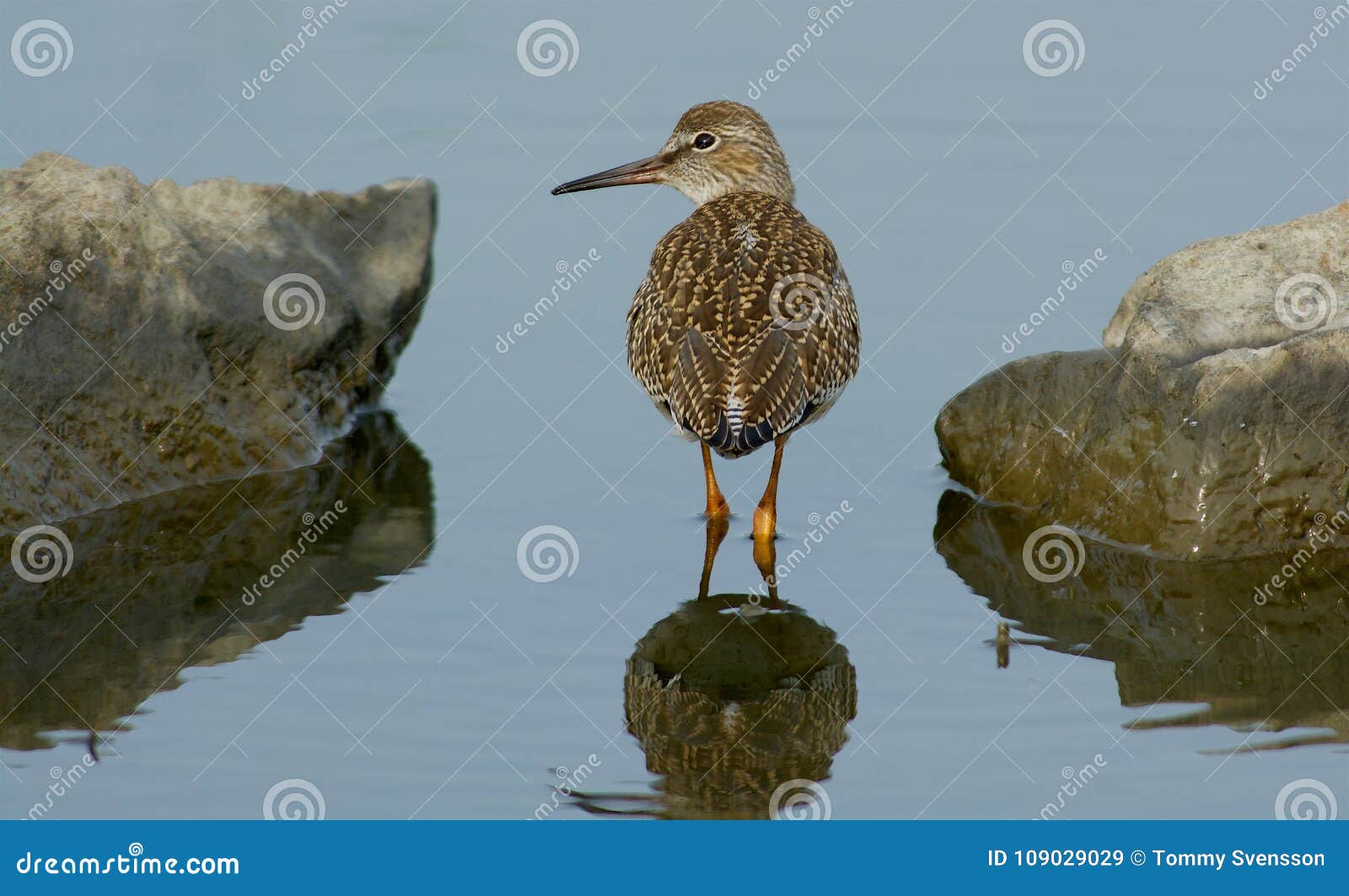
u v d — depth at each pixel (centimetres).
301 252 1652
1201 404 1326
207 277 1554
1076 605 1267
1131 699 1119
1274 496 1332
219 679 1142
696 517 1434
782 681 1148
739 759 1050
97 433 1455
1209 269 1471
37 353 1424
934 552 1370
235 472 1537
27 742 1055
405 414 1652
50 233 1457
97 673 1148
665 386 1365
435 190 1800
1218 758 1041
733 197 1580
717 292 1361
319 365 1630
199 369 1527
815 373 1353
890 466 1545
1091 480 1415
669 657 1181
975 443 1502
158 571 1323
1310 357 1321
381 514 1443
